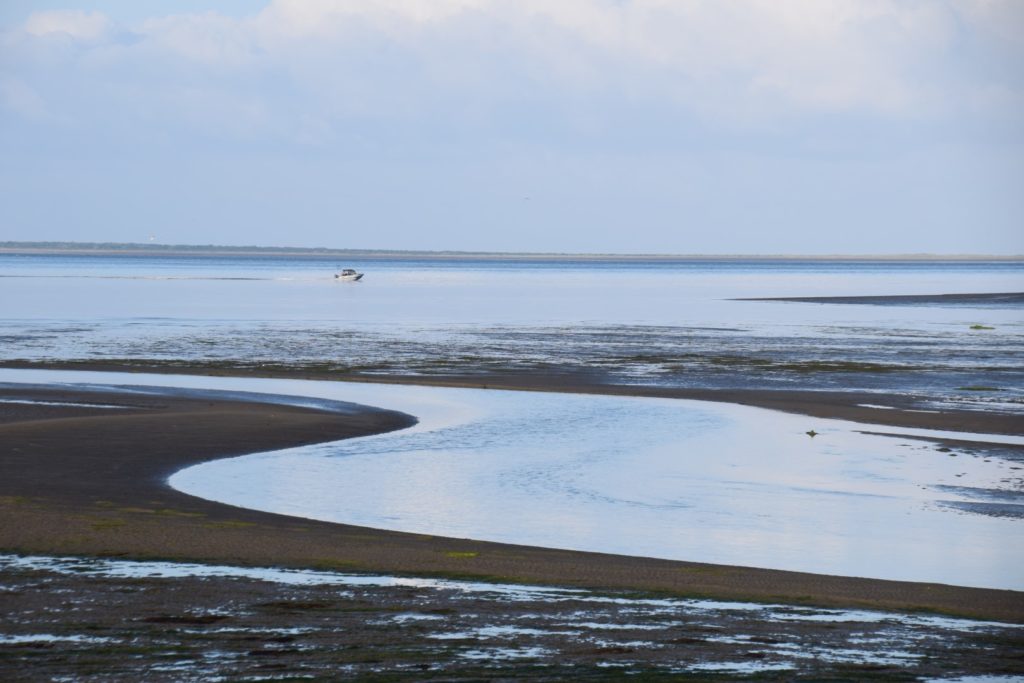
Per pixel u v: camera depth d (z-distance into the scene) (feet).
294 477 150.61
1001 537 121.80
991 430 200.95
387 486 145.69
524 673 68.64
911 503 139.33
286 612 82.74
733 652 74.69
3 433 175.73
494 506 134.62
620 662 71.56
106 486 138.72
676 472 158.81
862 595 94.02
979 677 70.03
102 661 69.97
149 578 92.27
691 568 102.94
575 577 96.99
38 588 88.22
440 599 87.66
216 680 66.44
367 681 66.59
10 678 66.33
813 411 225.35
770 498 141.49
